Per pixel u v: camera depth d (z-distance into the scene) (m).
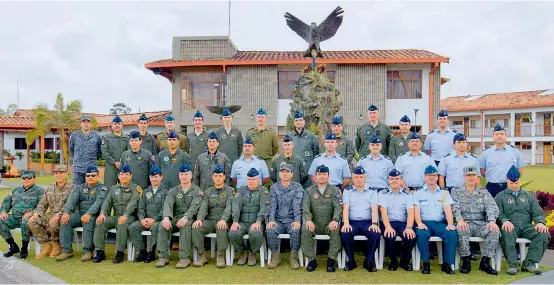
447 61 18.56
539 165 31.48
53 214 6.66
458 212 5.88
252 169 6.41
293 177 6.95
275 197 6.25
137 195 6.52
